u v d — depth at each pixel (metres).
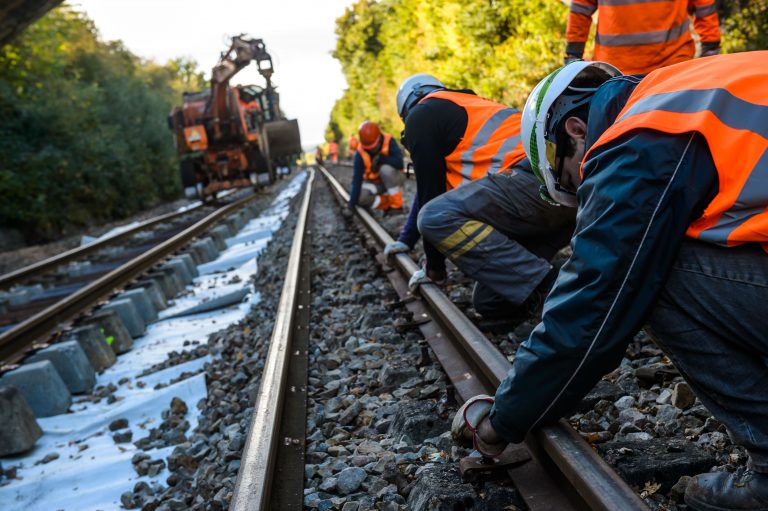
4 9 9.80
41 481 3.16
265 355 4.07
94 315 5.54
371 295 4.68
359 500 2.11
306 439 2.60
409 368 3.09
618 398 2.41
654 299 1.50
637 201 1.42
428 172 3.33
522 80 14.34
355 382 3.19
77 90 23.59
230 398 3.65
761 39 8.45
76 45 29.64
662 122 1.41
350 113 70.19
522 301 3.09
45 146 19.80
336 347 3.84
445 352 3.06
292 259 6.08
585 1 3.49
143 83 33.03
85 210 21.67
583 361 1.55
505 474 1.97
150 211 26.27
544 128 1.74
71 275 9.25
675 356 1.61
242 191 25.59
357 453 2.47
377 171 8.80
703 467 1.82
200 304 6.29
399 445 2.42
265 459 2.14
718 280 1.45
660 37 3.25
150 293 6.60
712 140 1.37
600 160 1.50
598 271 1.47
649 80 1.58
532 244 3.33
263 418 2.48
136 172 26.27
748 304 1.42
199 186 19.34
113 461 3.23
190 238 10.50
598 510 1.51
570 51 3.66
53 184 19.70
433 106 3.26
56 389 4.10
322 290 5.44
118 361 5.16
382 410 2.78
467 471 1.94
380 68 41.28
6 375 4.03
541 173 1.84
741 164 1.36
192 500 2.65
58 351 4.45
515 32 16.41
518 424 1.74
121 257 9.98
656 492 1.79
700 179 1.39
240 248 10.14
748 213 1.39
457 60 18.28
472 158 3.21
